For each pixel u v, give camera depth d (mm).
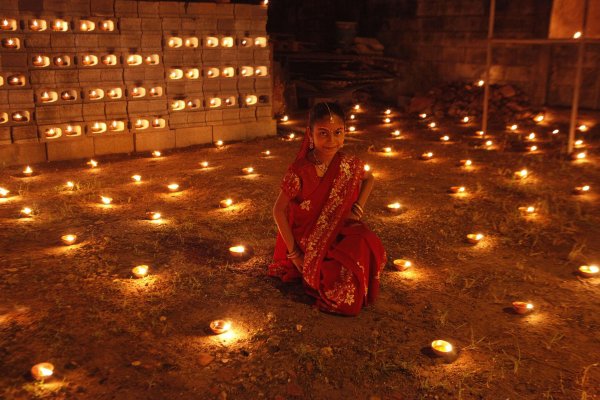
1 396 2867
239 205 6184
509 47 12656
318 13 16578
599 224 5602
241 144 9695
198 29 9133
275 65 12250
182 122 9344
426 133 11016
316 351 3289
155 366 3152
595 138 10125
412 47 14570
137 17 8523
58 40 7977
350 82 13828
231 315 3742
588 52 11469
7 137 7840
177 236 5188
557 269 4539
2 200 6285
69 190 6730
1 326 3549
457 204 6281
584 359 3246
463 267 4570
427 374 3100
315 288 3850
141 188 6883
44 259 4629
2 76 7672
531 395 2916
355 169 3848
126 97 8711
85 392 2916
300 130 10945
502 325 3643
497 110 12352
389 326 3617
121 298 3955
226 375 3076
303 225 3930
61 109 8203
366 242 3854
